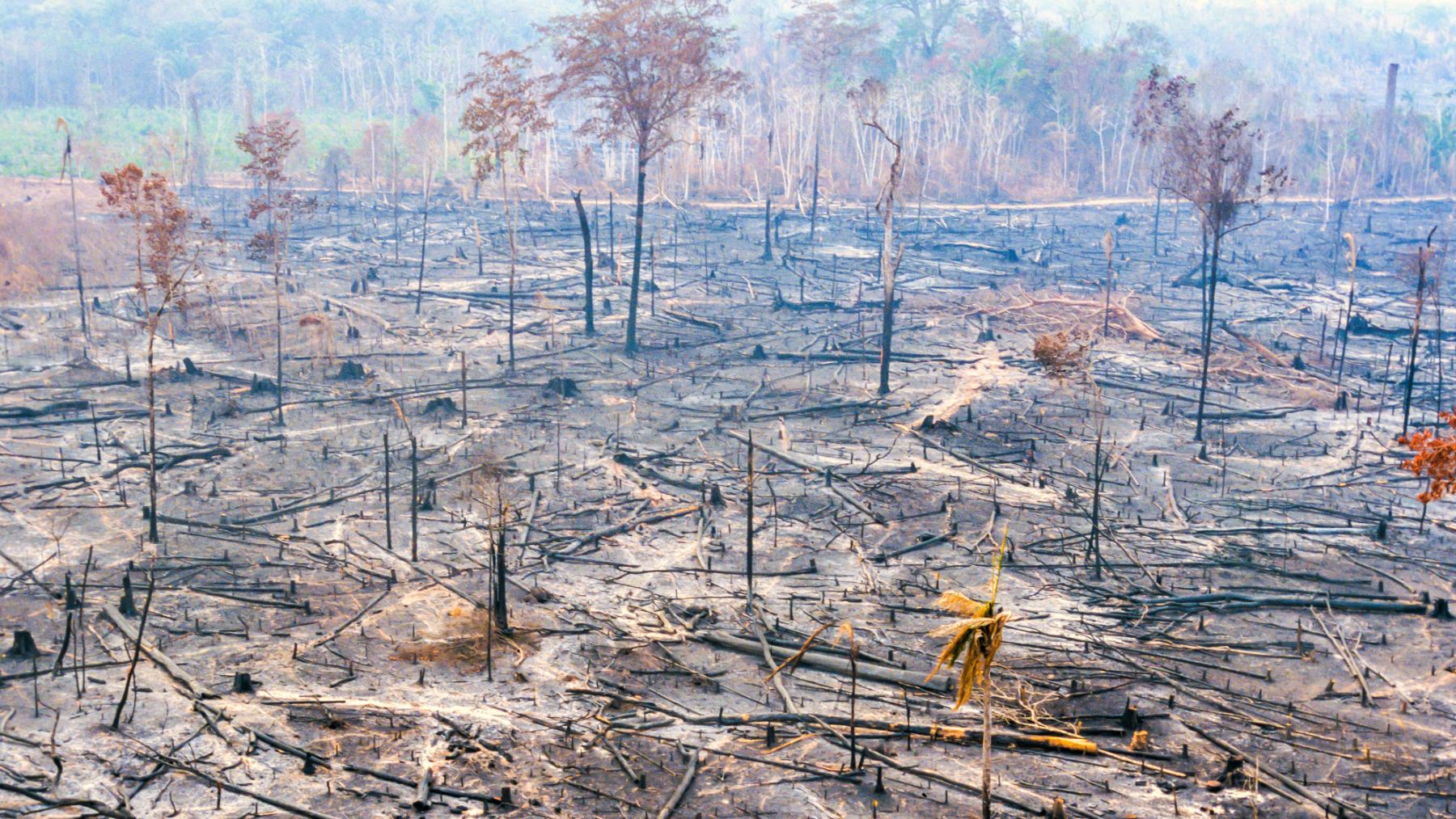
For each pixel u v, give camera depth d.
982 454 57.34
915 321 88.56
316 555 42.72
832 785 28.67
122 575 40.00
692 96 81.81
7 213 95.38
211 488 49.62
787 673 35.12
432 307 88.56
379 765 29.09
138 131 169.62
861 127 158.00
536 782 28.70
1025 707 32.53
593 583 41.50
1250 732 31.53
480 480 48.22
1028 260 116.69
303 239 113.88
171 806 26.97
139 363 70.31
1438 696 33.66
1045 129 170.25
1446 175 169.50
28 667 33.16
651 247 93.88
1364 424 63.91
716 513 48.78
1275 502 51.06
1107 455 54.25
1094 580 42.31
